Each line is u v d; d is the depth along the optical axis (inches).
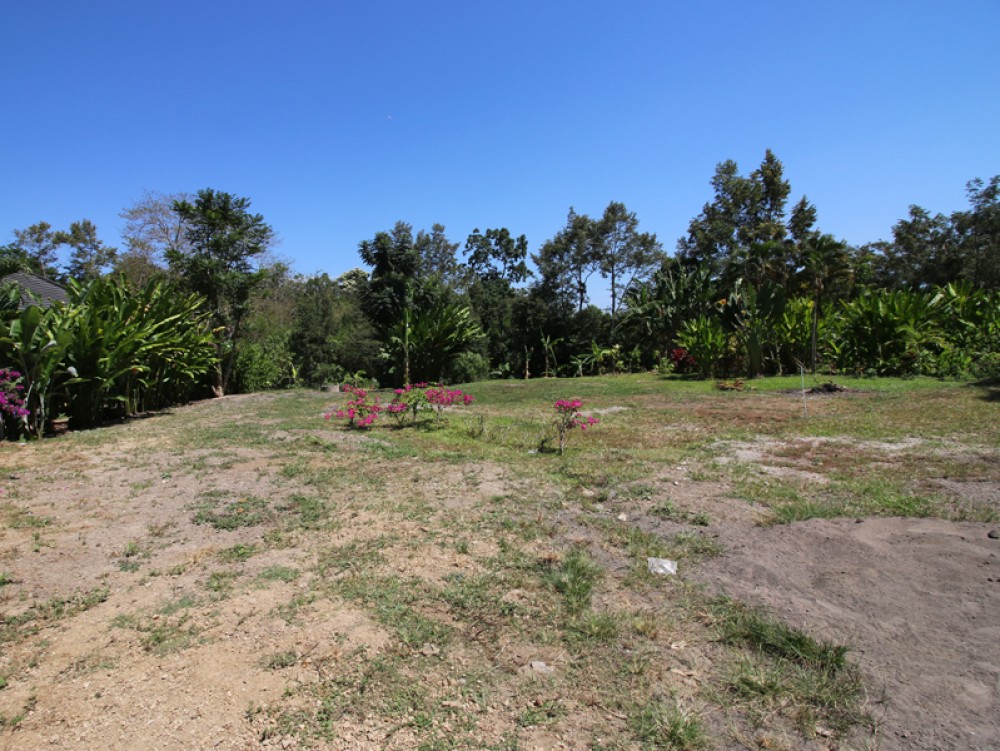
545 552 157.2
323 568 146.6
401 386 1042.7
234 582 139.2
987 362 634.2
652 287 1433.3
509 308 1632.6
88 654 109.0
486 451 299.6
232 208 743.1
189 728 88.6
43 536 170.2
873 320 749.3
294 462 268.5
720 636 113.5
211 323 720.3
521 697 96.7
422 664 105.7
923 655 103.1
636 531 170.7
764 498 200.5
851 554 143.9
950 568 131.1
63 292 652.7
